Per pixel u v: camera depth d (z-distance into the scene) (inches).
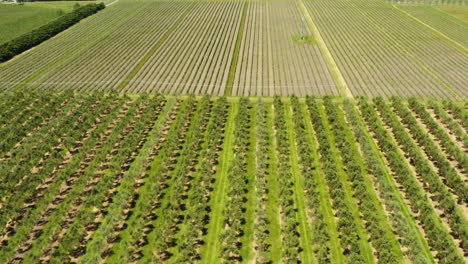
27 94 3437.5
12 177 2335.1
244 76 3811.5
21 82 3710.6
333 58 4281.5
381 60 4212.6
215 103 3270.2
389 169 2472.9
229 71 3937.0
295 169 2472.9
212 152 2511.1
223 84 3624.5
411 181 2219.5
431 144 2593.5
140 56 4357.8
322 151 2544.3
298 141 2659.9
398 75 3833.7
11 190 2274.9
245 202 2199.8
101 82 3703.3
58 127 2864.2
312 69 3998.5
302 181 2283.5
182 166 2363.4
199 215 2001.7
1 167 2443.4
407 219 2080.5
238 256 1873.8
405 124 2992.1
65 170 2359.7
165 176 2393.0
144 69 4003.4
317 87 3587.6
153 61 4212.6
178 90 3516.2
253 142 2743.6
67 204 2110.0
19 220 2095.2
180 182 2246.6
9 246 1872.5
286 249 1812.3
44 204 2121.1
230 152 2632.9
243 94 3437.5
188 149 2549.2
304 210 2146.9
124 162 2527.1
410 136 2832.2
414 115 3105.3
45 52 4515.3
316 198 2100.1
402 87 3570.4
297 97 3351.4
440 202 2132.1
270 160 2554.1
